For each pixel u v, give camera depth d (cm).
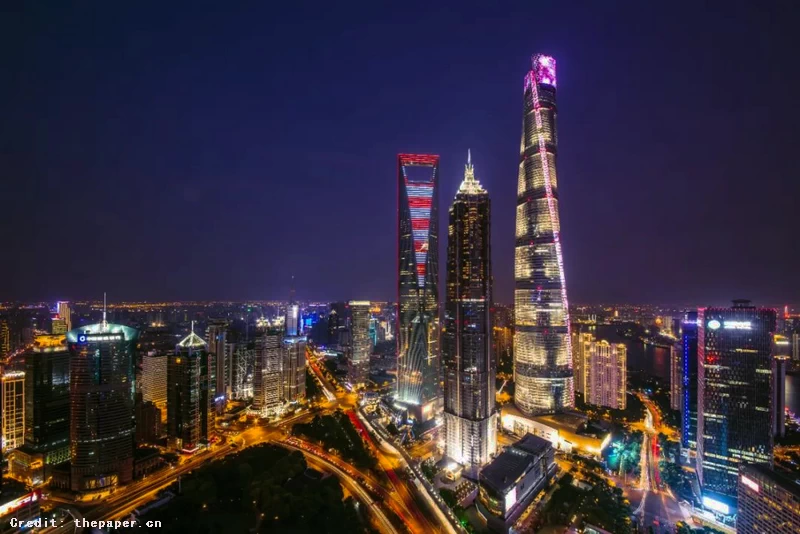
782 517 17962
